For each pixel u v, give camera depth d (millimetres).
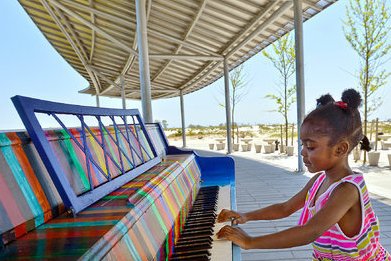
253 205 4566
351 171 1233
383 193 4922
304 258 2766
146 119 5770
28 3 9719
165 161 2248
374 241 1225
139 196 1135
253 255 2848
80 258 602
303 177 6645
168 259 1149
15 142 866
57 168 931
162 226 1162
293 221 3713
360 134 1190
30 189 841
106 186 1182
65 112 1131
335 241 1199
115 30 10391
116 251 751
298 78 6871
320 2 6488
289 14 7395
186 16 8398
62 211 930
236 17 7867
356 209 1157
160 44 10930
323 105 1206
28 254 631
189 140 25516
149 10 8117
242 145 14070
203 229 1470
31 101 945
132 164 1632
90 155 1240
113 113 1676
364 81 8680
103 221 851
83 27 10539
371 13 8195
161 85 17906
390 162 7641
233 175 2971
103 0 8336
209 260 1142
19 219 753
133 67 14984
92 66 15500
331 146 1157
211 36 9633
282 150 12508
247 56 11188
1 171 773
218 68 13531
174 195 1547
